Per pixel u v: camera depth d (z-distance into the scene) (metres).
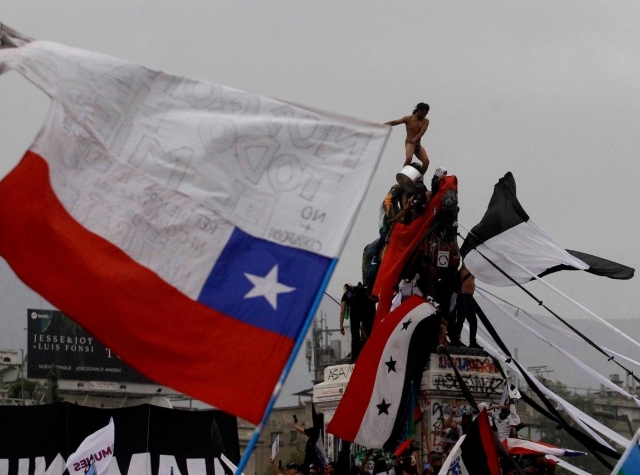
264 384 10.05
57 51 10.43
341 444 22.78
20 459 24.50
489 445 17.28
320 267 10.29
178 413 25.05
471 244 22.91
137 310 10.19
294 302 10.22
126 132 10.46
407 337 19.84
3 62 10.41
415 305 19.86
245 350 10.15
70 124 10.32
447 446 21.86
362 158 10.50
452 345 23.09
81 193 10.30
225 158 10.49
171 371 10.16
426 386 22.17
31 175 10.16
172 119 10.54
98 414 24.94
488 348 23.73
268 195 10.46
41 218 10.11
